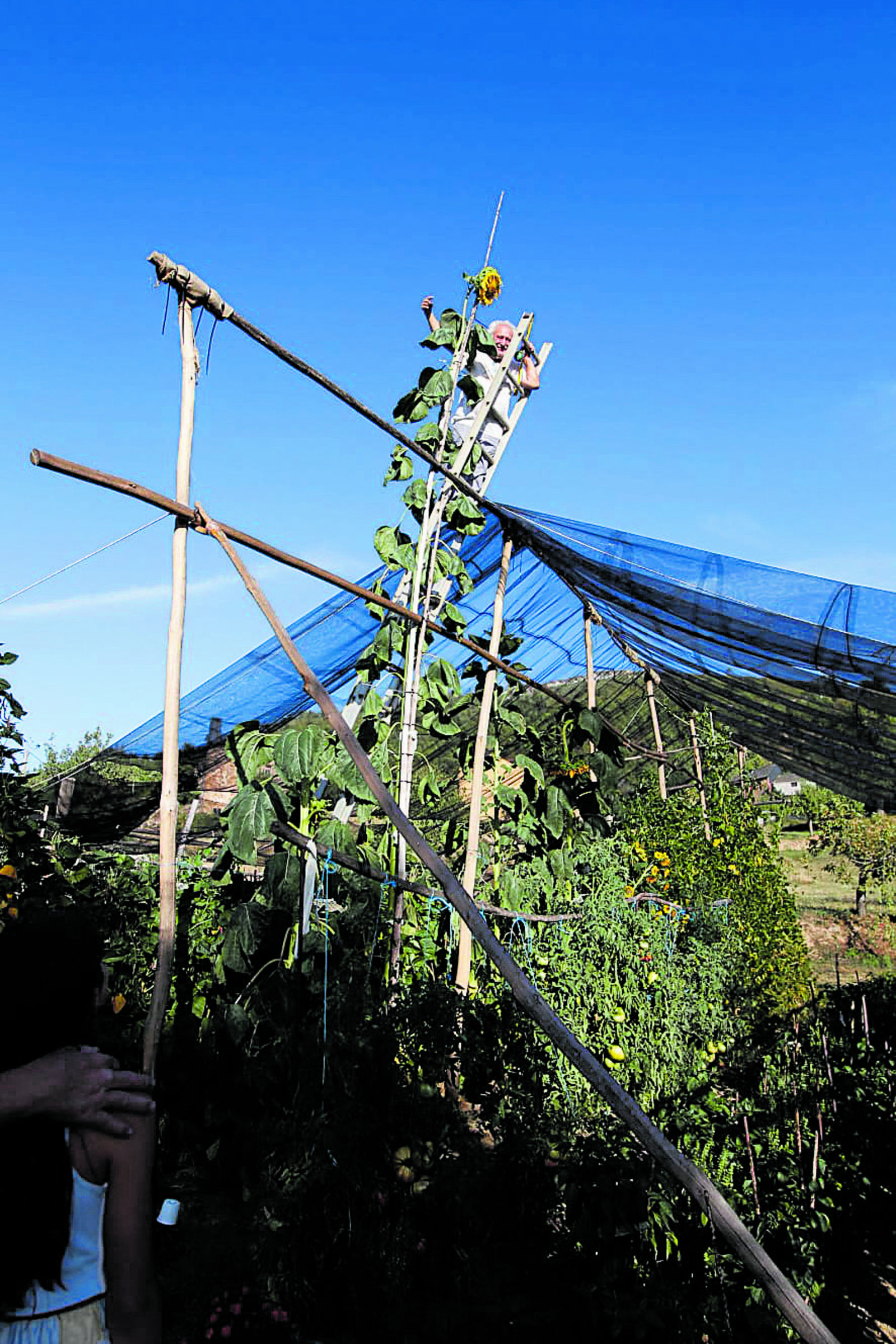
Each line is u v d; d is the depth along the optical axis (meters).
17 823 5.25
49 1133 1.70
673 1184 3.85
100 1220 1.73
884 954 14.54
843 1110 5.14
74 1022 1.84
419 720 6.80
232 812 5.64
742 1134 4.32
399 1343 3.99
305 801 6.07
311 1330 4.04
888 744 7.02
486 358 7.45
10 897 4.91
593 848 7.45
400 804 6.51
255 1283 4.30
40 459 3.28
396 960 5.95
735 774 11.65
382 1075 4.46
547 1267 4.48
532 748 7.70
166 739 3.62
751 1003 9.16
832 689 6.38
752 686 7.36
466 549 7.71
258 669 7.34
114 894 6.28
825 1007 6.51
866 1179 4.70
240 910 5.48
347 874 5.82
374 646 6.87
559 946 6.19
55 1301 1.67
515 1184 4.76
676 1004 6.09
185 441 3.91
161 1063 5.62
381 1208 4.11
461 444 7.23
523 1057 5.14
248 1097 5.24
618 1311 3.69
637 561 6.30
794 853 22.31
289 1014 5.04
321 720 8.13
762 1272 2.16
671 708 12.47
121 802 8.41
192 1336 3.95
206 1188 5.39
